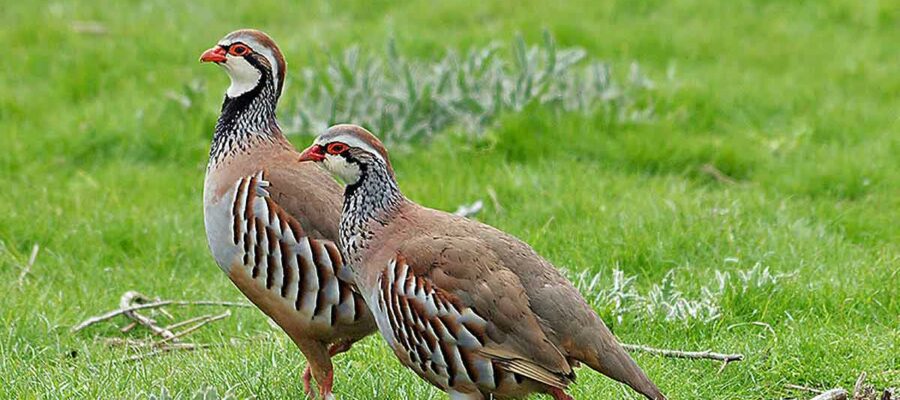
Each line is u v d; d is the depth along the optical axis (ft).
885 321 34.09
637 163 48.32
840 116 53.83
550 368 25.11
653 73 58.65
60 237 42.42
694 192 44.75
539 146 48.60
